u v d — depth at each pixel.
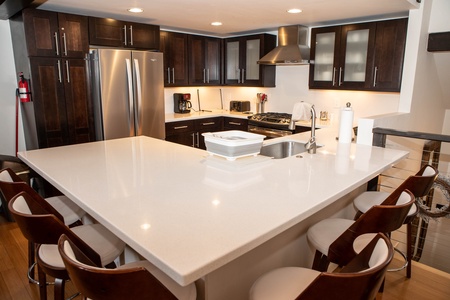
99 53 3.59
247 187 1.59
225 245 1.04
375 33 3.71
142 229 1.15
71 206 2.07
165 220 1.22
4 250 2.72
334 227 1.78
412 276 2.34
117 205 1.37
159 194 1.50
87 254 1.33
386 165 2.05
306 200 1.43
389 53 3.64
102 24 3.76
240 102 5.34
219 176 1.77
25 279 2.33
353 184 1.67
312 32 4.25
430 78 3.98
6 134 3.82
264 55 4.78
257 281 1.34
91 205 1.37
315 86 4.34
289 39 4.38
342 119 2.74
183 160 2.12
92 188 1.58
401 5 3.17
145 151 2.39
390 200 1.78
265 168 1.94
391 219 1.42
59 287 1.48
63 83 3.56
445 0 3.46
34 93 3.38
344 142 2.77
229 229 1.15
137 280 0.89
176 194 1.50
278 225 1.18
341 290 0.90
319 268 1.74
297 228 1.90
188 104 5.23
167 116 4.81
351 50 3.95
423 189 1.86
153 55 4.08
